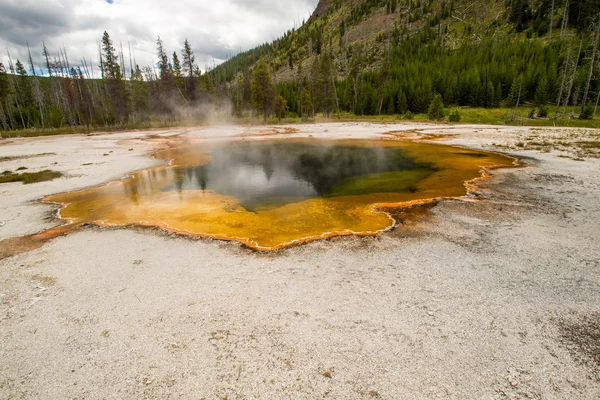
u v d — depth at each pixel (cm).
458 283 530
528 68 5709
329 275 560
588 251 637
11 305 494
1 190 1212
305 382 343
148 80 6494
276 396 327
